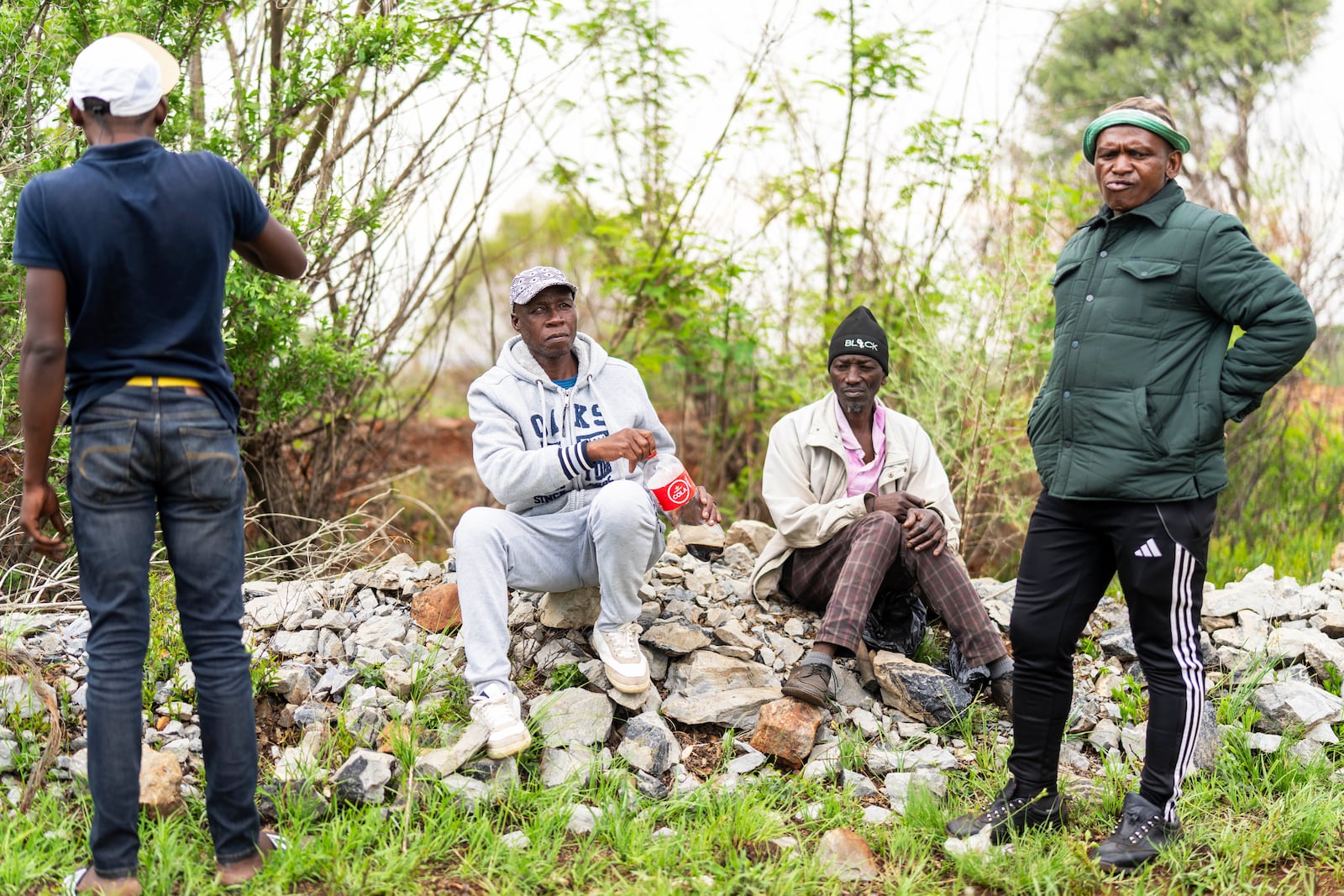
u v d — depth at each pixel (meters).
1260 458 6.54
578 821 2.90
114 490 2.39
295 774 2.95
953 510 3.77
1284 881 2.74
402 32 4.70
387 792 2.96
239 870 2.55
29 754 2.98
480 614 3.13
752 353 6.37
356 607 3.99
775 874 2.72
